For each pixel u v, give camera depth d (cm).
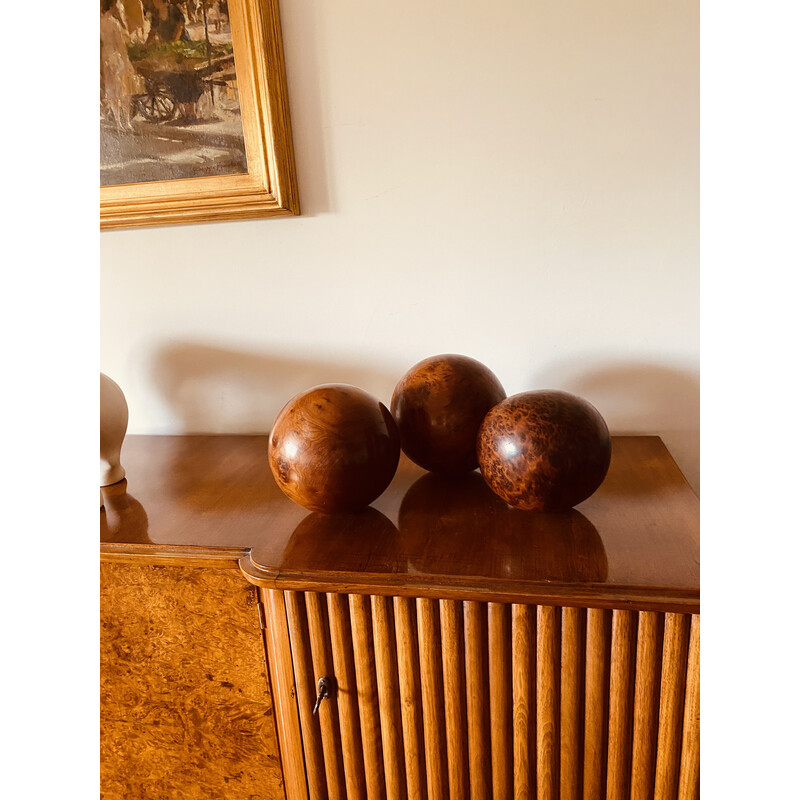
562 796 64
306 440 66
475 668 62
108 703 76
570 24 84
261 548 67
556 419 64
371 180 93
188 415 109
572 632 59
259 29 86
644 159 86
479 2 85
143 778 79
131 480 89
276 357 103
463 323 96
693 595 55
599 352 94
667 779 60
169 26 89
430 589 59
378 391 101
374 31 87
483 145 89
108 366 108
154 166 95
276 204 92
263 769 75
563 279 92
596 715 61
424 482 83
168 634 72
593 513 71
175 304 103
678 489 77
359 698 66
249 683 72
